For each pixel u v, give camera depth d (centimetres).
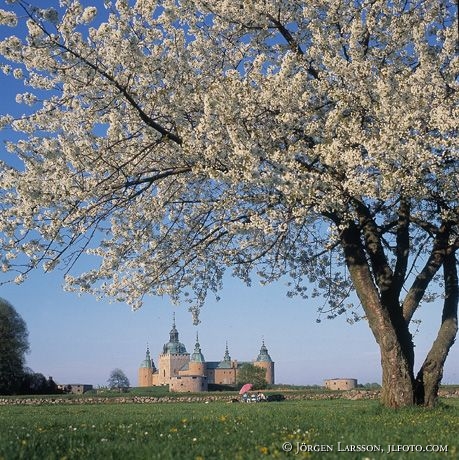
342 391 7012
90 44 1598
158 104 1670
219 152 1592
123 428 1264
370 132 1628
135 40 1594
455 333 1797
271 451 913
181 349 16600
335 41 1742
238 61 1883
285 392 6906
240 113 1593
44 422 1652
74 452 917
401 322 1767
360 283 1761
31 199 1570
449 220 1752
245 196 1658
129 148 1745
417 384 1773
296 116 1611
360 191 1479
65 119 1688
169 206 1933
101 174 1700
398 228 1844
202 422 1386
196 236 1942
